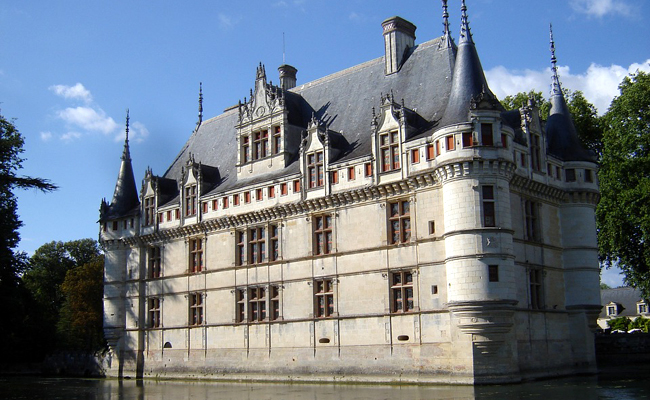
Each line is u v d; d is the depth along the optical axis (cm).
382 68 5594
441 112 4775
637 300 12825
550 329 4731
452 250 4184
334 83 5941
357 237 4844
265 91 5741
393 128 4719
